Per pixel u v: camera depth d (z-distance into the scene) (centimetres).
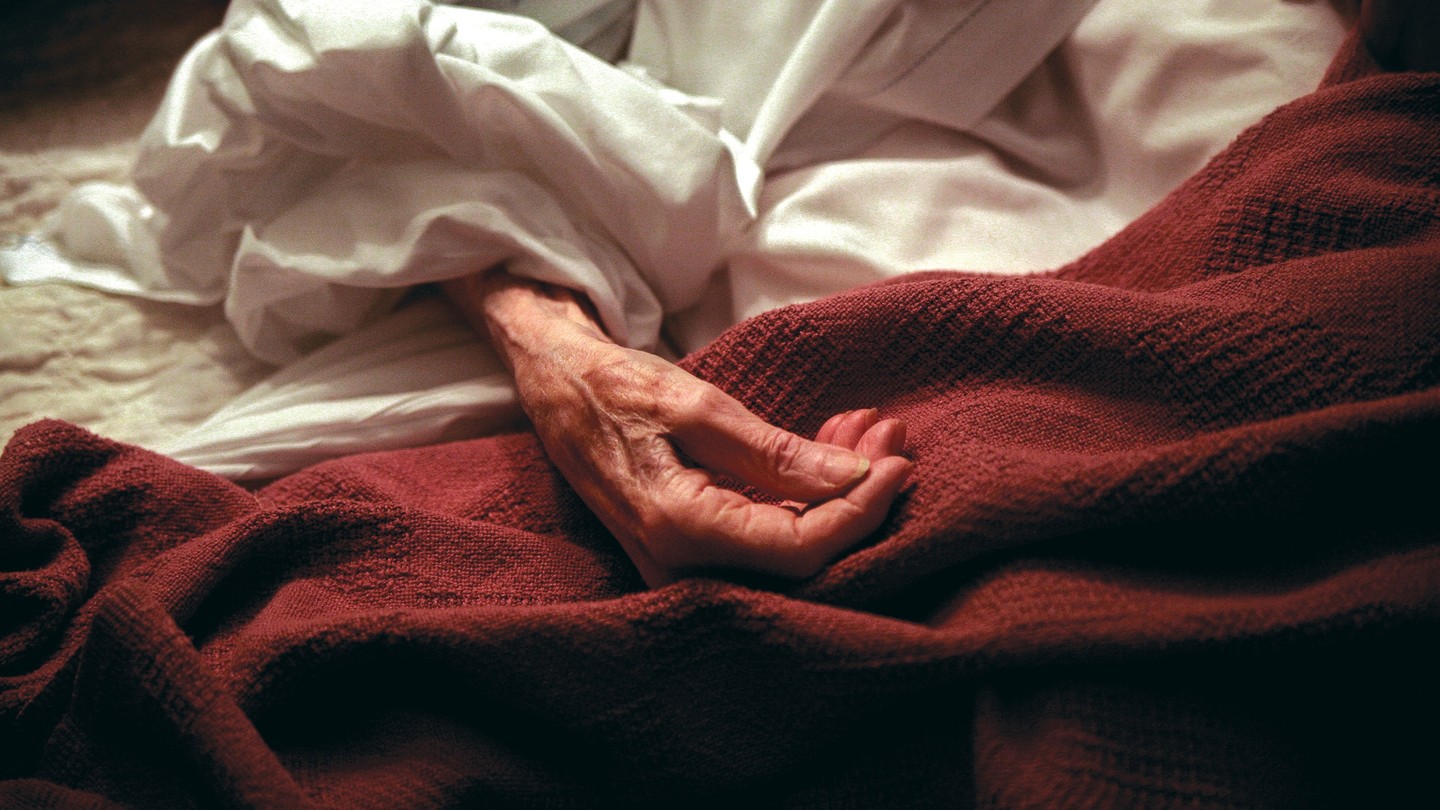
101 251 76
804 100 67
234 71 66
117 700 50
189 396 71
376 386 67
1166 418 53
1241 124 66
